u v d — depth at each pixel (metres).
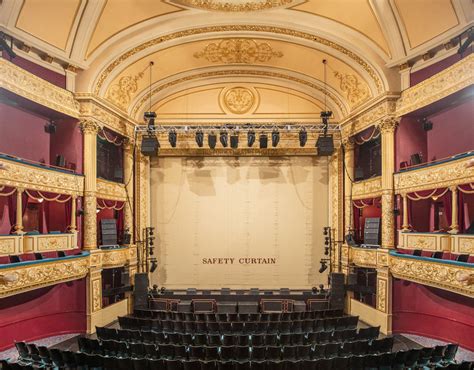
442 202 11.56
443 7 9.63
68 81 11.73
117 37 11.71
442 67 10.68
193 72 14.70
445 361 8.53
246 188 16.20
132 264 14.59
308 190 16.12
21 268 9.25
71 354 8.12
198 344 9.73
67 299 11.97
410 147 11.94
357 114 13.74
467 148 10.34
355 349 8.99
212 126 14.46
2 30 9.50
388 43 11.33
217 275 16.02
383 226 12.18
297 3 10.59
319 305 14.23
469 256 9.91
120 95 13.84
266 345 9.64
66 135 12.10
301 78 14.82
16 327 10.73
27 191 10.21
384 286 11.99
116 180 14.43
